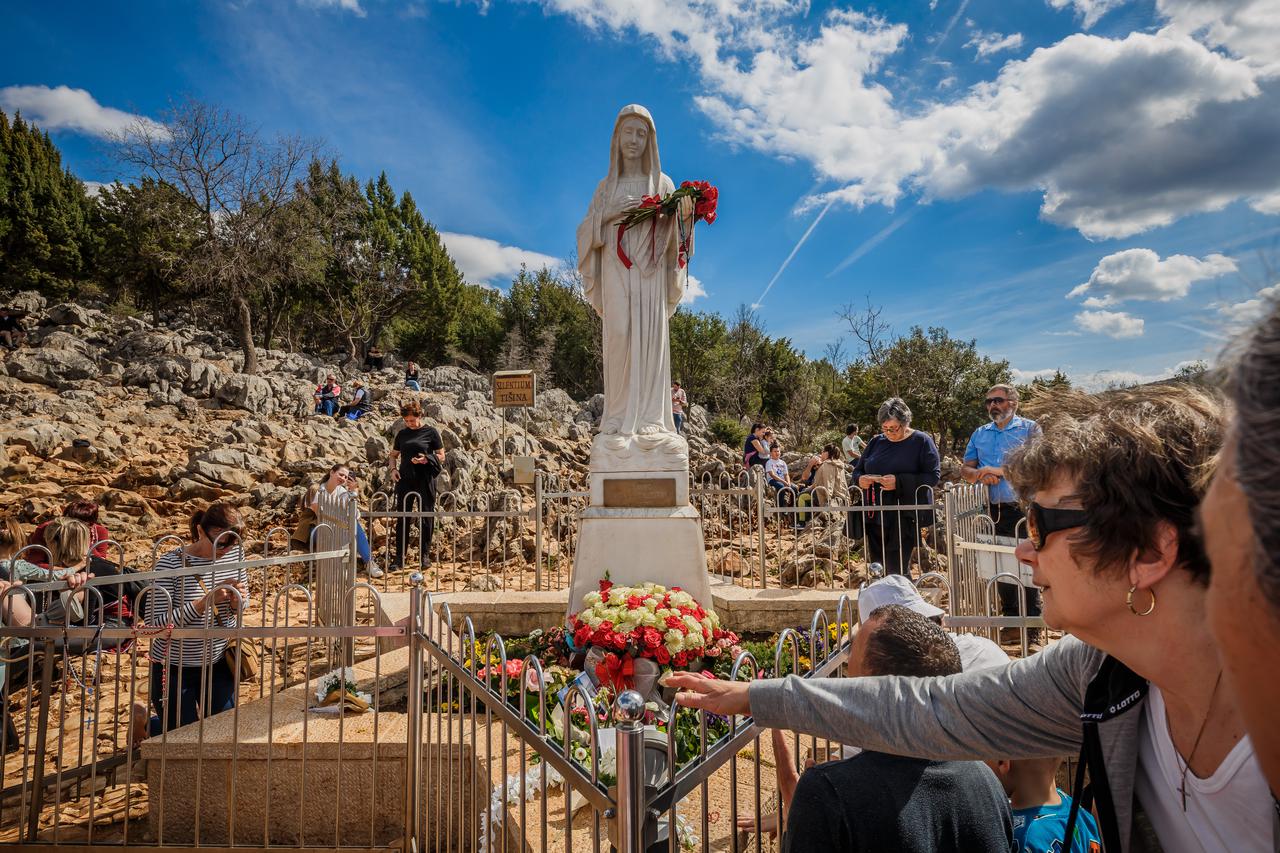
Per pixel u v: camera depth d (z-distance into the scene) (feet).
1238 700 2.23
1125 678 3.90
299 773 11.82
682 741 11.49
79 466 42.22
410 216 156.25
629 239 20.24
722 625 20.72
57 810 11.22
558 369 136.36
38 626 12.10
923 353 91.04
